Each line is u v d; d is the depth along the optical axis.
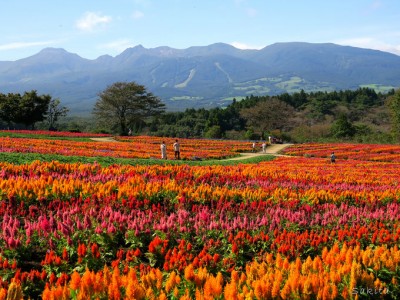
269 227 9.54
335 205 12.40
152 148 40.53
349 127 81.56
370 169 26.27
